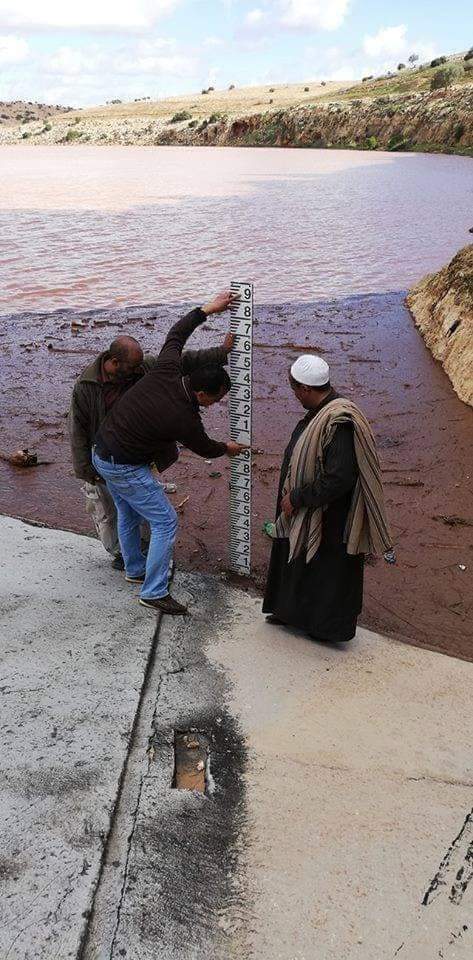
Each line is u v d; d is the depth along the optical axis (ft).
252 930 8.93
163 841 9.90
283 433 26.84
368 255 63.67
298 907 9.24
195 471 23.58
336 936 8.92
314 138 293.23
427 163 176.76
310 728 12.34
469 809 10.86
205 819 10.36
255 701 12.91
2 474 23.24
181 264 59.52
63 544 18.22
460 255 39.93
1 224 80.89
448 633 15.81
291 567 14.02
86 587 16.06
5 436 25.99
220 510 20.95
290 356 35.94
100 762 10.94
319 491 12.35
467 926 9.11
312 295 49.24
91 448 15.20
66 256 62.39
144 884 9.27
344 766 11.55
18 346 36.45
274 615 15.25
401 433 26.61
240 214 90.84
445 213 89.45
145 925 8.79
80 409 14.70
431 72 333.42
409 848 10.15
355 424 12.27
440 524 20.40
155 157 241.55
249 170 166.91
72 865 9.30
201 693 12.98
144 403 13.03
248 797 10.87
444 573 18.12
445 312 37.11
